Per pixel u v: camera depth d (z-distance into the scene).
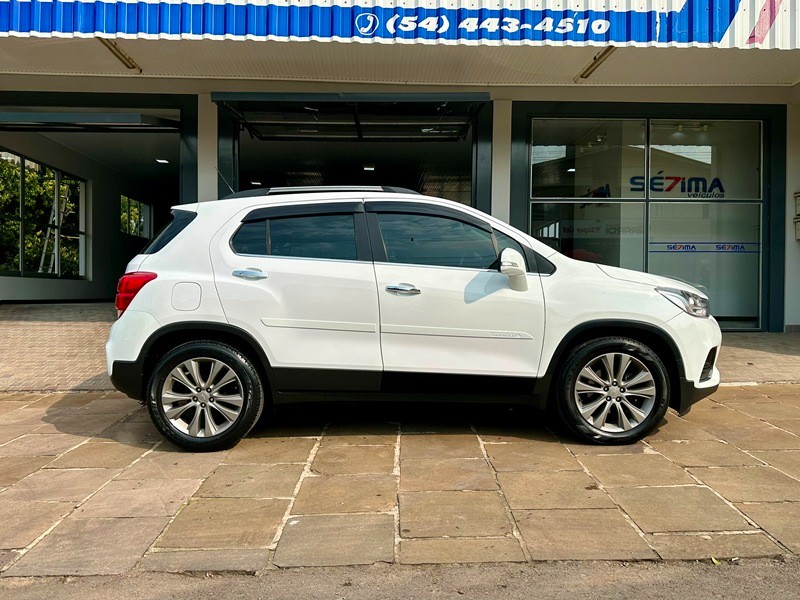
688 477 3.73
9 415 5.30
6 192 11.97
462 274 4.25
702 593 2.52
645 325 4.20
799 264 9.55
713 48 7.26
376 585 2.60
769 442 4.41
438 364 4.19
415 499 3.42
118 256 16.97
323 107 8.71
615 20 7.11
